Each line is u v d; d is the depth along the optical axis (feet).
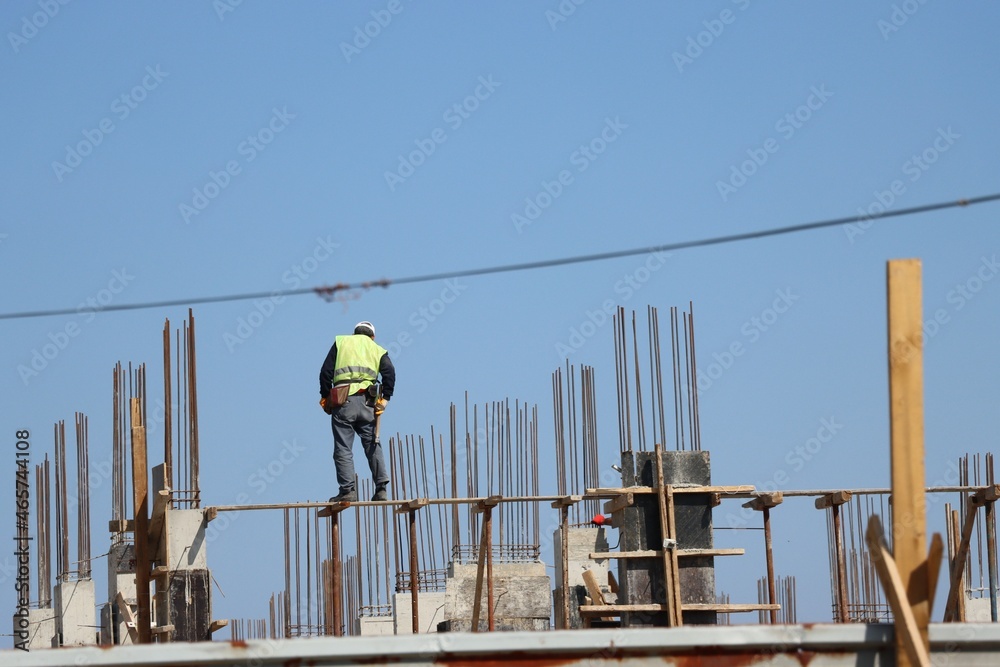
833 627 108.06
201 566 188.96
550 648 106.83
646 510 180.24
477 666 106.63
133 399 187.93
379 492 192.75
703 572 178.29
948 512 212.64
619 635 107.04
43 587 305.32
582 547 265.13
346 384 191.21
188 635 186.29
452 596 250.78
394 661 106.22
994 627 106.11
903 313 109.19
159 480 183.52
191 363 205.77
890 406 108.58
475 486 299.17
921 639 105.19
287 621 260.21
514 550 285.23
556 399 274.36
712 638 107.45
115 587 269.85
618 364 232.73
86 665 103.65
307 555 257.96
